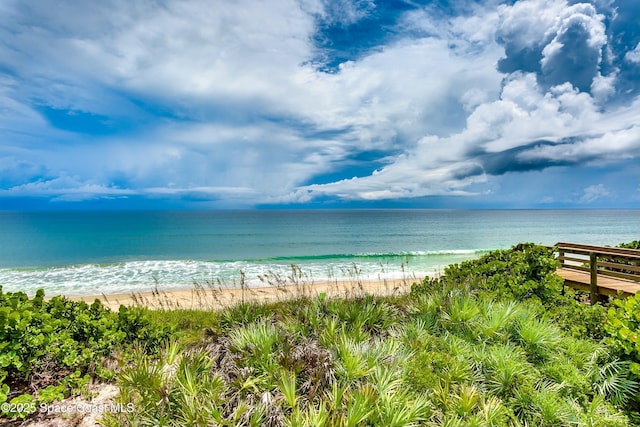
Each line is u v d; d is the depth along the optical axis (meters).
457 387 3.39
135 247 40.06
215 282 18.00
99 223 78.94
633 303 4.18
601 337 4.66
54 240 45.84
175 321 6.88
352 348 3.67
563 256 10.36
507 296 6.05
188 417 2.73
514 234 55.56
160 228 64.81
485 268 7.33
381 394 2.92
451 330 4.57
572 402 3.34
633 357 3.76
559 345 4.22
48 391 3.58
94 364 4.31
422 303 5.26
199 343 4.58
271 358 3.62
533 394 3.33
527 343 4.18
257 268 23.38
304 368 3.43
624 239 46.81
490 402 3.12
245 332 4.14
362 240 48.03
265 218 108.94
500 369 3.56
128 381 3.29
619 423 3.11
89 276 20.27
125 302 12.95
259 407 2.89
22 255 33.91
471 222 86.56
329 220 97.75
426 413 2.96
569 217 113.50
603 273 8.32
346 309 5.15
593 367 3.85
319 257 30.86
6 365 3.50
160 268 23.56
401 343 4.11
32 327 4.11
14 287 17.09
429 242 45.69
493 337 4.30
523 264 6.84
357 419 2.59
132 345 4.87
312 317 4.71
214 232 57.69
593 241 44.41
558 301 6.36
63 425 3.30
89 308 5.89
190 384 3.04
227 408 3.01
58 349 4.01
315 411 2.73
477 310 4.65
